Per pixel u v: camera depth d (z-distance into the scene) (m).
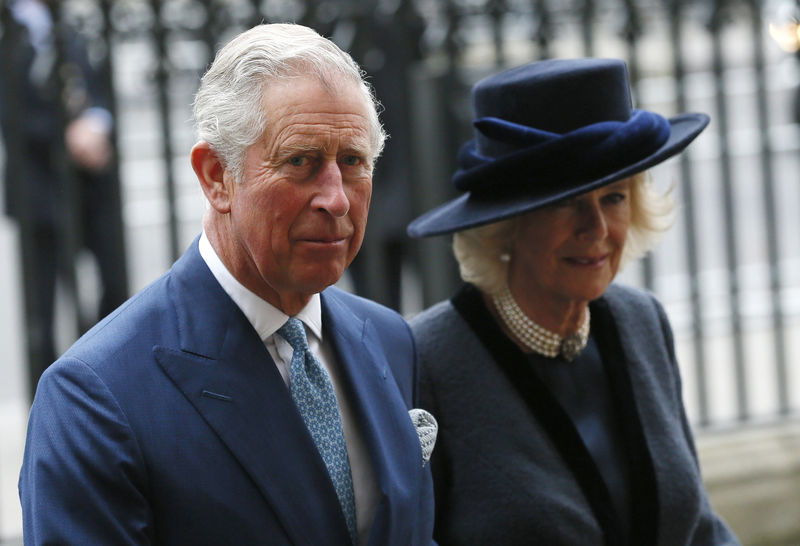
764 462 17.48
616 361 9.59
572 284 9.12
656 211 9.67
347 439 7.38
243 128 6.56
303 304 7.19
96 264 20.00
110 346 6.74
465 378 9.27
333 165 6.65
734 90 20.52
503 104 9.25
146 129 33.44
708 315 21.83
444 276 17.27
